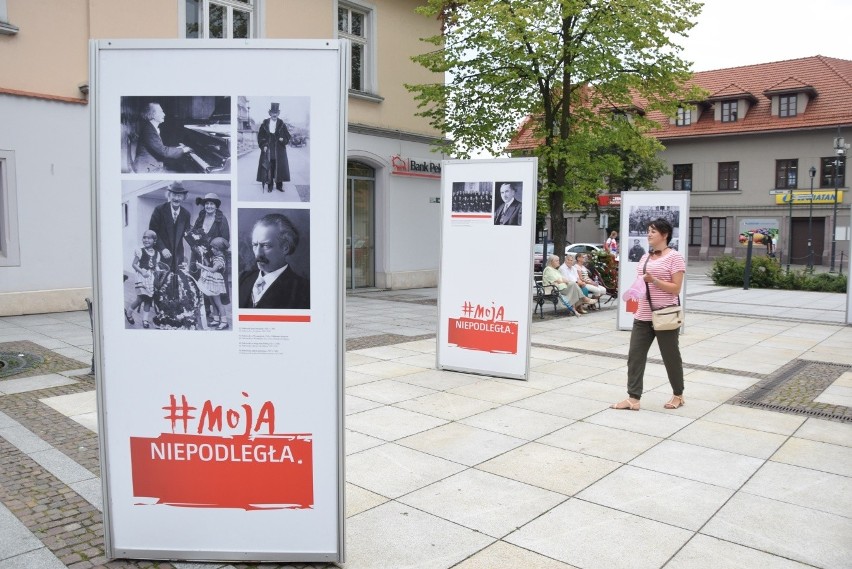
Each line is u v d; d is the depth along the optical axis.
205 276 3.19
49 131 12.44
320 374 3.22
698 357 9.32
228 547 3.31
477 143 15.44
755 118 40.75
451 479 4.55
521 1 13.24
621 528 3.82
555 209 15.24
